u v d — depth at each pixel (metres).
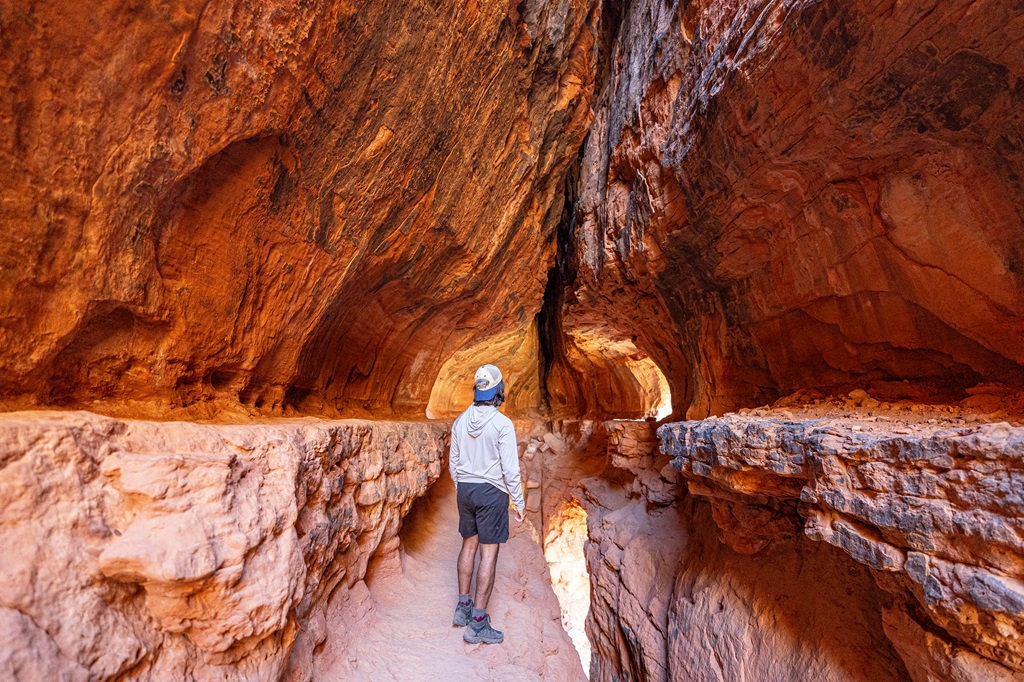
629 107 5.62
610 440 8.49
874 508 1.88
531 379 16.02
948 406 2.42
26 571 1.08
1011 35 1.76
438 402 11.88
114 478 1.35
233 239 2.37
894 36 2.01
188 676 1.39
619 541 6.18
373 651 2.66
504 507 3.30
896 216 2.54
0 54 1.25
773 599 3.21
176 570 1.26
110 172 1.63
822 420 2.56
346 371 4.65
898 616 2.06
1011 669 1.61
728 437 2.75
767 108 2.74
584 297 7.59
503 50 4.00
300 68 2.17
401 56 2.82
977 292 2.37
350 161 2.88
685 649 3.84
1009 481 1.46
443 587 3.81
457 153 4.02
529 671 3.11
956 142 2.12
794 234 3.26
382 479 3.25
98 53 1.44
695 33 3.88
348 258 3.30
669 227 4.53
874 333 3.07
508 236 5.96
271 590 1.60
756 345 4.34
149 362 2.14
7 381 1.53
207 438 1.70
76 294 1.64
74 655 1.11
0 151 1.32
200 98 1.81
